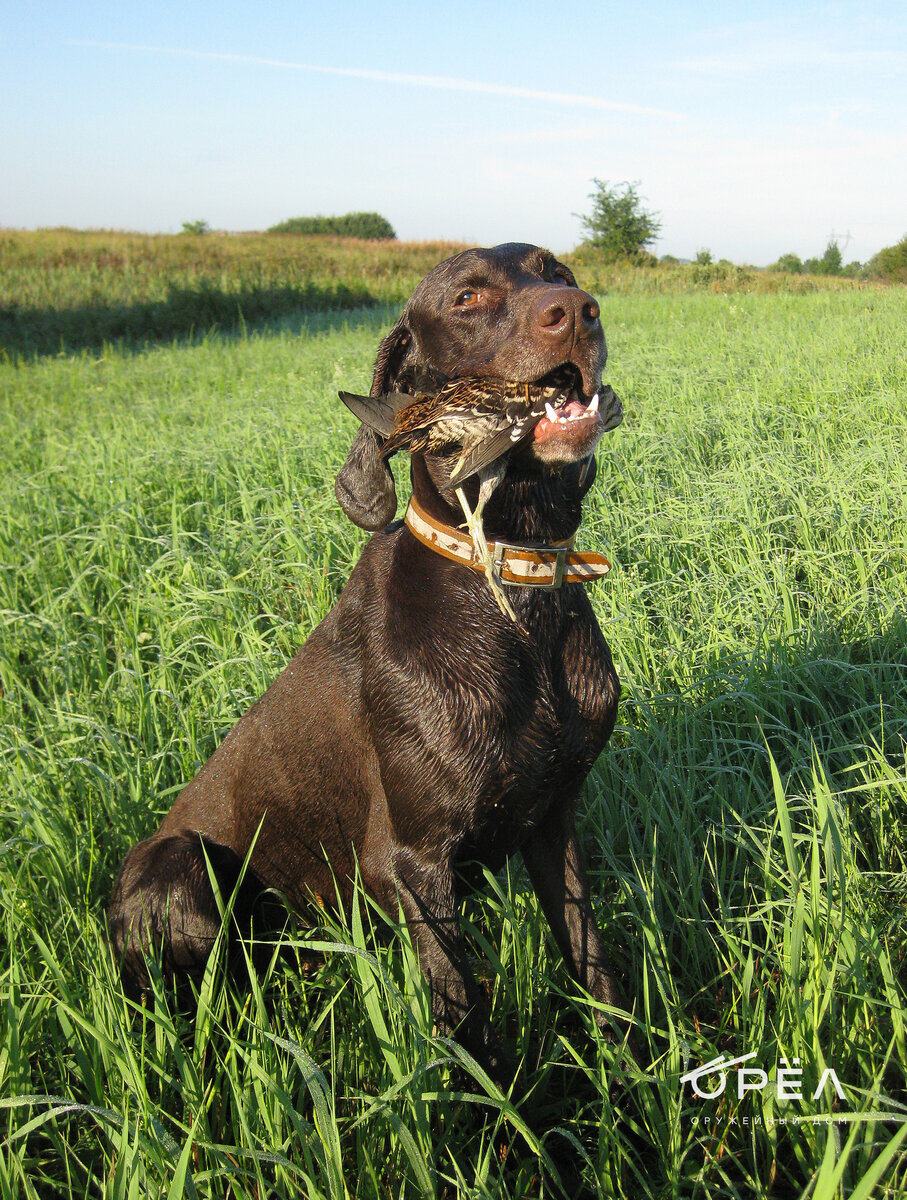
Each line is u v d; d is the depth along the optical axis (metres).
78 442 9.52
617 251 37.38
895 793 3.01
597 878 3.04
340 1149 1.96
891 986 2.06
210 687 4.17
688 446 6.87
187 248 36.66
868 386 8.32
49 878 2.98
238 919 2.84
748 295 22.36
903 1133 1.46
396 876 2.40
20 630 5.07
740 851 2.93
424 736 2.32
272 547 5.60
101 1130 2.23
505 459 2.16
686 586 4.55
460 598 2.35
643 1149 2.18
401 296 28.38
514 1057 2.41
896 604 3.96
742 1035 2.17
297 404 10.05
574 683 2.44
